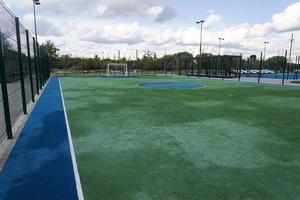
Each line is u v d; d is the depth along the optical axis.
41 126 6.51
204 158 4.34
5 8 6.00
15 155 4.49
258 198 3.09
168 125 6.63
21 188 3.34
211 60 35.41
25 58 10.32
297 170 3.88
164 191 3.24
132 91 15.37
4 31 6.00
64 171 3.85
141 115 7.92
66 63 45.25
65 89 16.44
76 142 5.20
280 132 6.00
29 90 11.27
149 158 4.34
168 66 51.38
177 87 18.38
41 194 3.19
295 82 24.38
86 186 3.38
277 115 8.02
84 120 7.20
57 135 5.71
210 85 20.41
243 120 7.28
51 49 42.31
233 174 3.74
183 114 8.12
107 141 5.26
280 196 3.13
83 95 13.16
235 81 25.58
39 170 3.88
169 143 5.14
